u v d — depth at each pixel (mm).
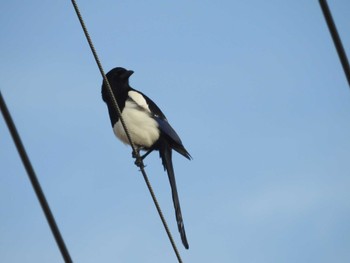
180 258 8812
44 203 5562
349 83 5879
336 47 5816
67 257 5652
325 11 5723
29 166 5520
